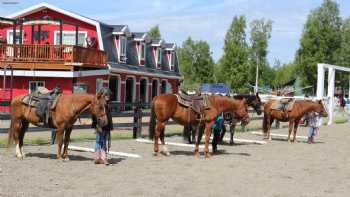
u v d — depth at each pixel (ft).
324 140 66.13
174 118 43.14
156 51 143.95
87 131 65.77
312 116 61.57
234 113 45.29
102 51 107.65
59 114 37.37
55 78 99.81
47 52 97.14
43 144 48.91
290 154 49.47
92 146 48.73
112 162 39.45
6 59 98.53
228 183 32.48
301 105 61.31
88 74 100.89
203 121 43.52
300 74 232.32
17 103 38.73
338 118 115.55
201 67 239.30
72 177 32.32
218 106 43.88
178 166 38.60
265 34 217.56
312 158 46.98
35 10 115.55
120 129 72.23
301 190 31.27
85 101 37.09
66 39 115.55
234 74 197.67
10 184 29.35
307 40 226.38
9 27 116.16
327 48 224.33
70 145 49.03
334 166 42.24
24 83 101.35
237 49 197.06
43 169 34.68
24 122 39.58
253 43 217.77
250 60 217.15
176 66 158.51
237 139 62.54
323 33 224.12
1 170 33.58
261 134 71.92
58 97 37.78
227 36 201.57
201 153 47.57
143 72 129.18
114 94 119.44
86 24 115.03
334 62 226.79
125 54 124.36
